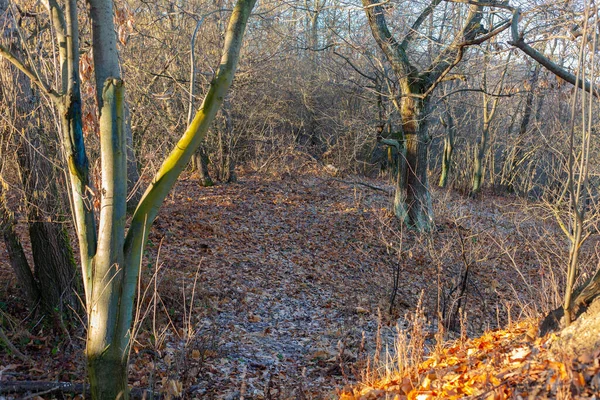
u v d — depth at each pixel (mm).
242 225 15422
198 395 6438
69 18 4617
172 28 14852
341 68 22094
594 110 11227
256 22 18641
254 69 18469
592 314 4039
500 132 30859
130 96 13734
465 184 25812
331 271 13117
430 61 15797
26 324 7539
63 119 4703
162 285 9461
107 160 4621
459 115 27922
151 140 15281
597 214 7488
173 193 16656
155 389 6344
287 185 20594
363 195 20000
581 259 9656
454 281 11398
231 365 7379
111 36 4664
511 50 9398
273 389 6738
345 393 5410
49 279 7625
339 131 24391
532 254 13422
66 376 6547
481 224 16672
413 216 16031
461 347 5633
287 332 9156
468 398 3787
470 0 8211
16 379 6195
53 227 7582
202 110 4676
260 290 11016
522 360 4133
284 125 25281
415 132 15953
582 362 3506
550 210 9758
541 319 5840
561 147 15500
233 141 20844
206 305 9555
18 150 7043
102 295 4711
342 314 10273
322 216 17344
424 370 5211
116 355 4789
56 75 5156
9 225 7320
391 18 14727
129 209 12734
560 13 7938
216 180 20000
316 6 13352
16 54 6668
